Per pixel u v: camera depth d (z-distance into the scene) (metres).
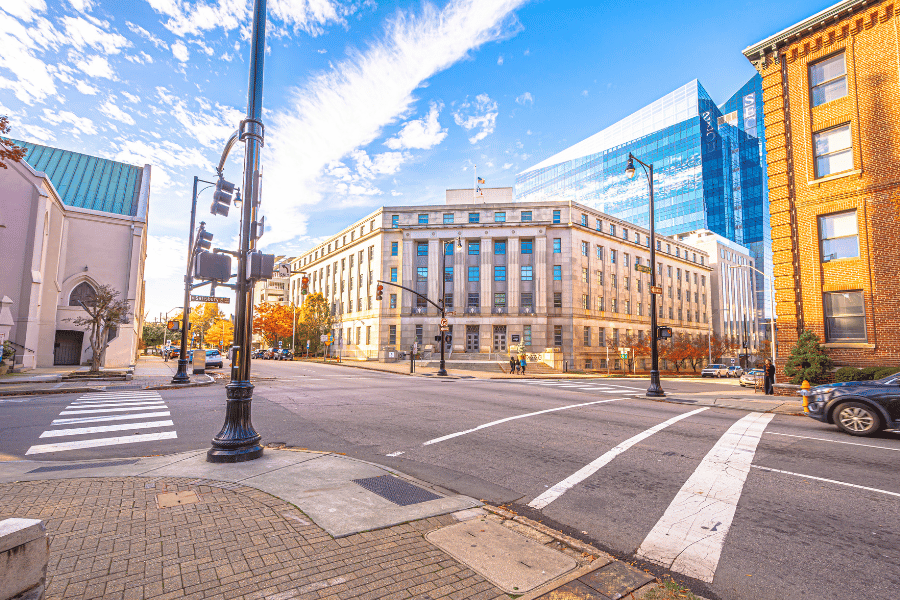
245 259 6.86
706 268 72.19
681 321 64.81
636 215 94.88
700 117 87.06
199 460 6.52
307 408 12.72
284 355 59.56
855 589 3.44
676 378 40.31
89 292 32.31
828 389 9.88
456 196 55.56
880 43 17.05
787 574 3.67
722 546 4.18
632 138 98.25
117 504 4.64
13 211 27.20
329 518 4.40
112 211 34.84
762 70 20.38
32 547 2.45
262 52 7.37
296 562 3.52
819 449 7.95
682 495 5.55
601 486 5.91
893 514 4.94
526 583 3.34
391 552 3.76
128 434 9.12
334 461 6.55
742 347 74.94
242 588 3.13
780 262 19.30
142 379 22.42
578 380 29.62
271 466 6.21
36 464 6.62
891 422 8.84
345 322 60.03
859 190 17.25
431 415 11.59
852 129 17.52
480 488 5.83
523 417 11.34
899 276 16.17
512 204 49.50
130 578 3.19
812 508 5.11
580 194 106.62
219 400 14.55
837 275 17.67
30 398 14.81
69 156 37.62
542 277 47.22
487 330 47.44
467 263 49.31
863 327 17.03
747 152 101.75
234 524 4.19
